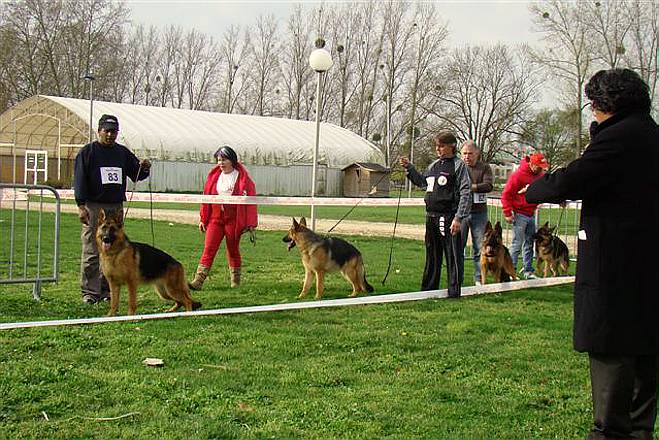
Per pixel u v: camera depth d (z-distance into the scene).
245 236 17.23
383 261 12.96
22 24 57.56
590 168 3.53
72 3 59.34
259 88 70.56
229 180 9.63
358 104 65.56
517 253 10.66
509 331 6.90
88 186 7.94
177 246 14.53
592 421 4.45
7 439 3.83
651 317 3.52
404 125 60.59
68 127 42.50
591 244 3.61
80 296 8.40
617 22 41.75
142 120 43.19
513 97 61.94
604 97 3.62
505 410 4.61
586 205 3.70
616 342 3.50
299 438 4.01
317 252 8.68
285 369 5.33
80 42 60.12
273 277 10.59
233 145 45.03
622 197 3.55
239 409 4.43
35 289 8.12
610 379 3.57
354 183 49.69
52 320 6.80
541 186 3.77
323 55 13.43
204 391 4.74
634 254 3.52
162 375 5.05
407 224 23.34
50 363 5.21
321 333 6.52
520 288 9.84
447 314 7.62
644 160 3.52
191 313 7.13
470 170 9.86
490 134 63.09
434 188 8.66
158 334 6.26
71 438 3.89
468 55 62.41
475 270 10.30
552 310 8.15
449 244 8.66
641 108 3.64
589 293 3.60
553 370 5.55
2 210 22.67
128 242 7.25
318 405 4.55
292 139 48.75
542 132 58.12
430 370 5.46
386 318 7.29
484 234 9.91
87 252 7.98
